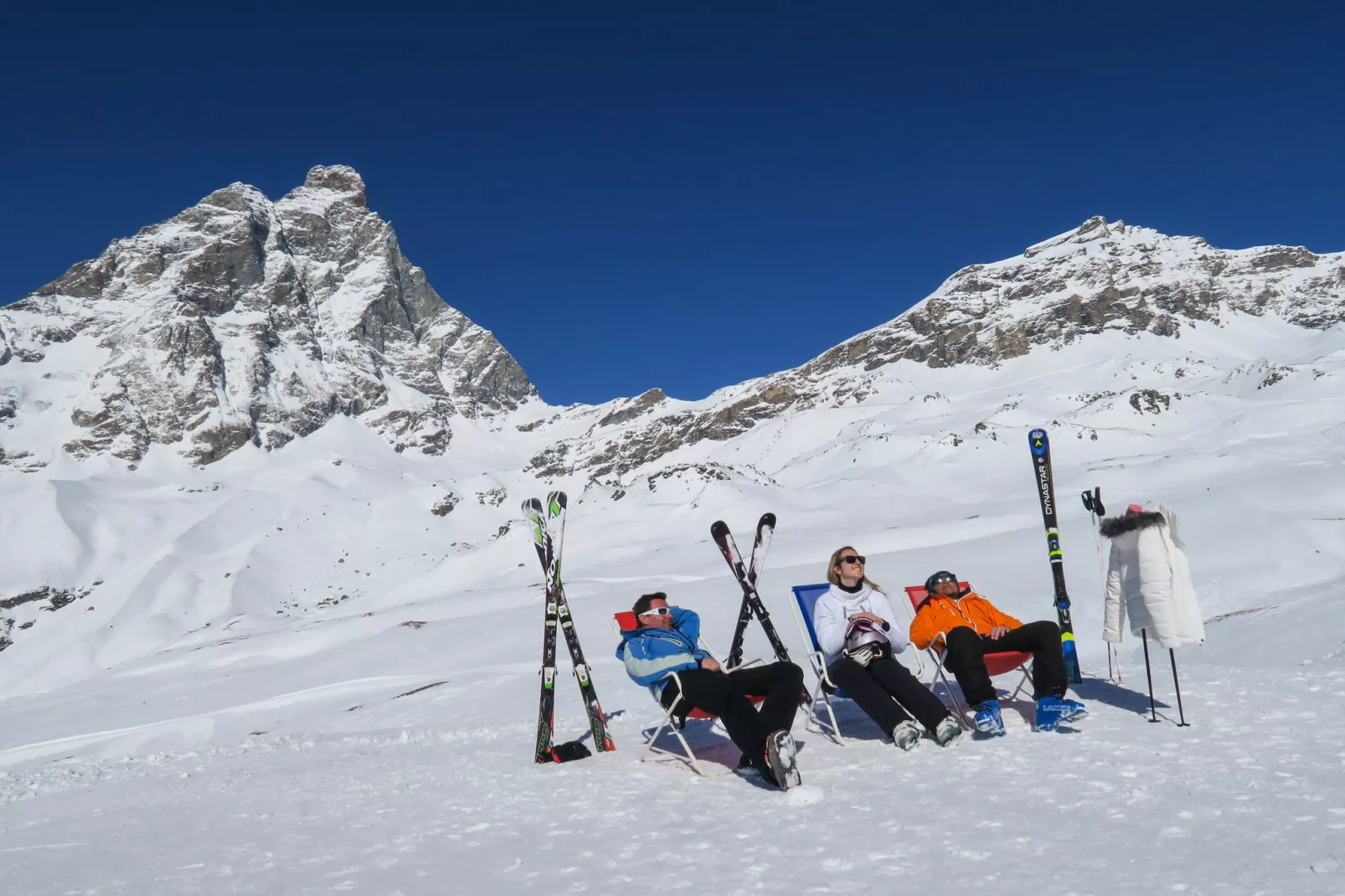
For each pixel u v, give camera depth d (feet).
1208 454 277.64
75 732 112.27
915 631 21.63
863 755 19.38
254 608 468.75
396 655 119.03
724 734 24.88
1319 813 12.33
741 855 13.14
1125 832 12.48
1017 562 111.04
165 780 28.91
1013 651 20.47
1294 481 137.59
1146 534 19.02
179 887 14.03
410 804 19.56
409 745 31.76
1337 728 16.97
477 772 22.91
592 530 341.82
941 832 13.28
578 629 110.73
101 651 423.23
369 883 13.37
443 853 14.89
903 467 404.98
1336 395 444.96
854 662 19.72
